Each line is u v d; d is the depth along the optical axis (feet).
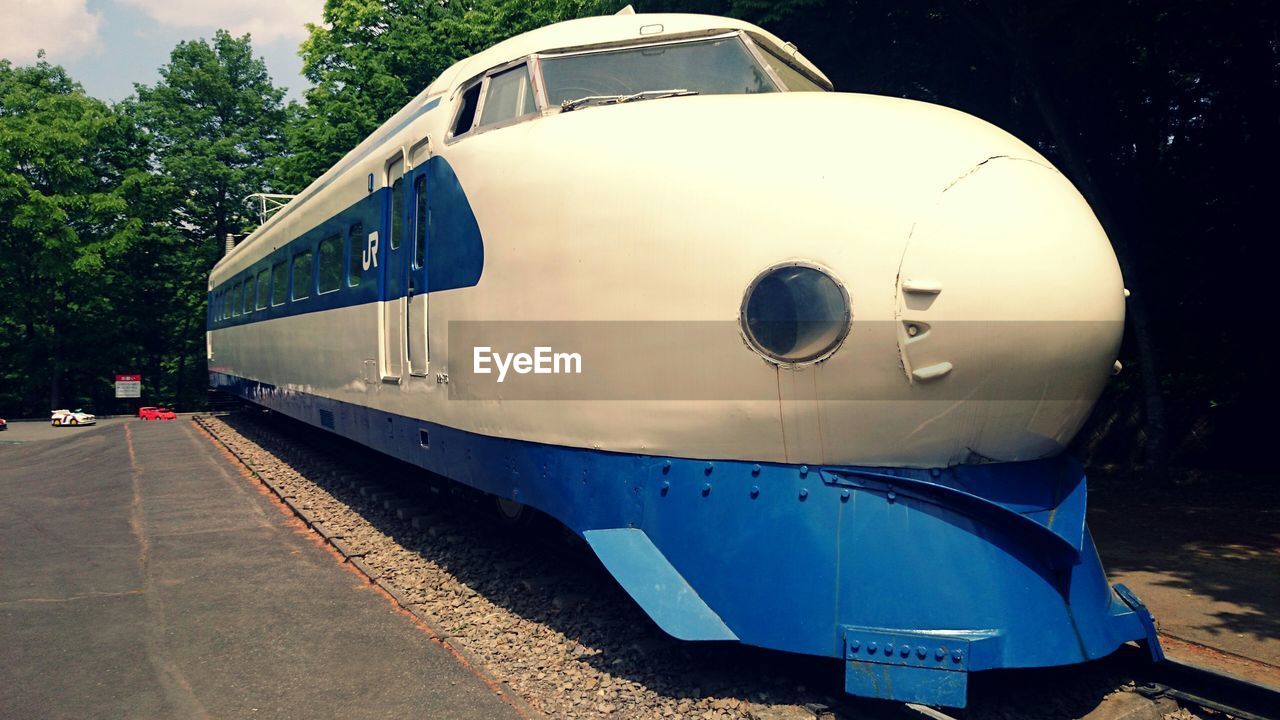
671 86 15.81
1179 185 36.24
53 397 106.01
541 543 19.71
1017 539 12.01
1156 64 34.17
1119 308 12.14
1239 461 33.06
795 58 18.25
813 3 29.32
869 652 11.53
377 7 71.00
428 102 19.80
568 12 42.32
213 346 62.69
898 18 33.09
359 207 24.43
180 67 122.52
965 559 11.69
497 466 16.01
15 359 104.73
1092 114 36.14
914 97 37.65
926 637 11.37
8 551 22.04
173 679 13.33
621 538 13.33
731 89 15.76
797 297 11.89
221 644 14.82
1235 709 11.76
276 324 37.19
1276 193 33.86
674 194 12.94
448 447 17.88
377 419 22.49
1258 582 18.66
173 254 117.39
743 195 12.40
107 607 17.03
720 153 12.80
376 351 22.29
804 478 12.31
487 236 15.83
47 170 98.48
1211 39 32.58
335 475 30.81
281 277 36.63
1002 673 13.12
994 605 11.55
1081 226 12.01
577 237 13.97
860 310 11.64
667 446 13.09
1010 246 11.44
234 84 125.39
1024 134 36.27
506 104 16.79
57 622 16.12
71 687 13.07
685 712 11.75
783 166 12.30
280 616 16.29
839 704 11.77
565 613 15.56
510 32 61.72
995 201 11.62
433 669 13.58
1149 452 31.60
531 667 13.56
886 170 11.88
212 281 63.93
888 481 12.07
